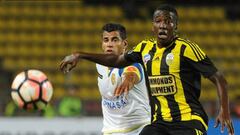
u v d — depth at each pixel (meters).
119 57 19.62
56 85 55.94
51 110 42.78
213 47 65.06
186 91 18.38
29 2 68.31
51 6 68.31
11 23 65.50
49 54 61.75
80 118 38.91
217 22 68.62
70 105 42.72
